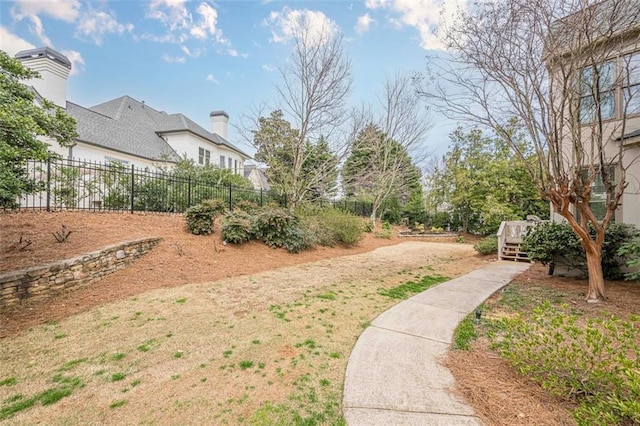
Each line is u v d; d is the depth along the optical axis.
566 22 4.36
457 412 2.13
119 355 2.97
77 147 11.65
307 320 3.96
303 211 11.65
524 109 4.88
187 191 10.33
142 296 4.64
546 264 6.73
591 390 2.17
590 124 4.99
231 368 2.75
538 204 14.87
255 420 2.07
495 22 4.88
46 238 5.38
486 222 15.33
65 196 7.78
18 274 3.96
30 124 4.00
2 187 4.38
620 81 4.60
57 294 4.36
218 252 7.11
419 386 2.46
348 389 2.43
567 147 6.29
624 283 5.75
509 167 15.05
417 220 20.84
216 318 3.94
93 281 4.90
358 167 18.00
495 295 5.21
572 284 5.87
